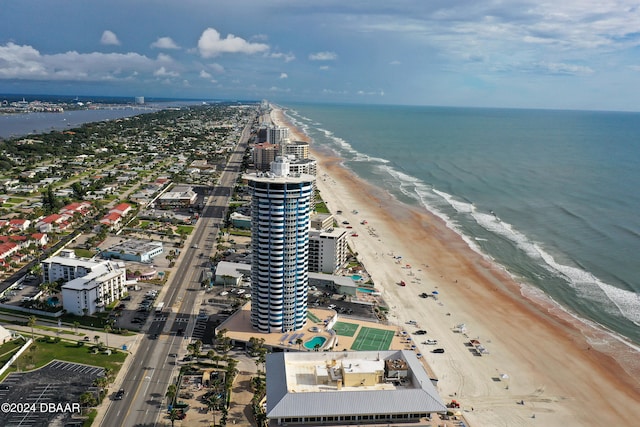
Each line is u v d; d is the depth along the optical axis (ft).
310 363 536.42
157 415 625.00
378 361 529.86
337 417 469.16
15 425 590.55
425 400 479.41
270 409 464.65
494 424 634.84
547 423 641.40
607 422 648.79
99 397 642.22
